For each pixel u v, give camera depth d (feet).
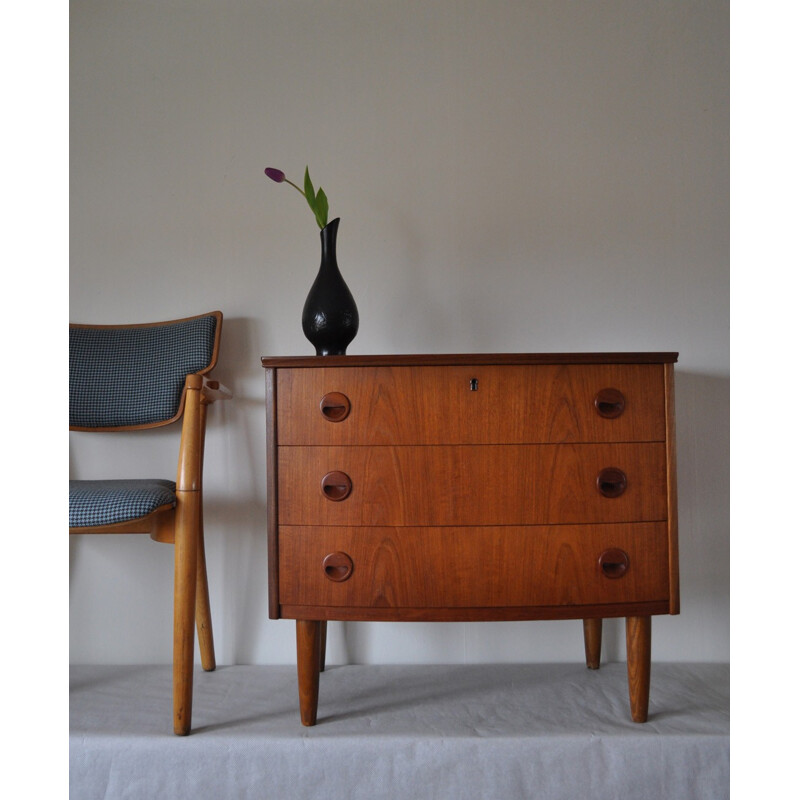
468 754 3.49
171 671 4.74
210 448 5.01
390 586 3.52
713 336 5.03
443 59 5.11
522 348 5.03
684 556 4.96
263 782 3.48
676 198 5.07
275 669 4.78
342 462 3.54
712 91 5.09
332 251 4.23
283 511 3.57
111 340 4.75
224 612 4.96
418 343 5.05
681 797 3.44
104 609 4.99
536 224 5.07
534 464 3.54
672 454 3.59
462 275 5.05
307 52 5.13
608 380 3.58
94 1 5.15
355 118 5.09
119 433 5.03
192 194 5.11
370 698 4.14
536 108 5.09
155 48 5.15
